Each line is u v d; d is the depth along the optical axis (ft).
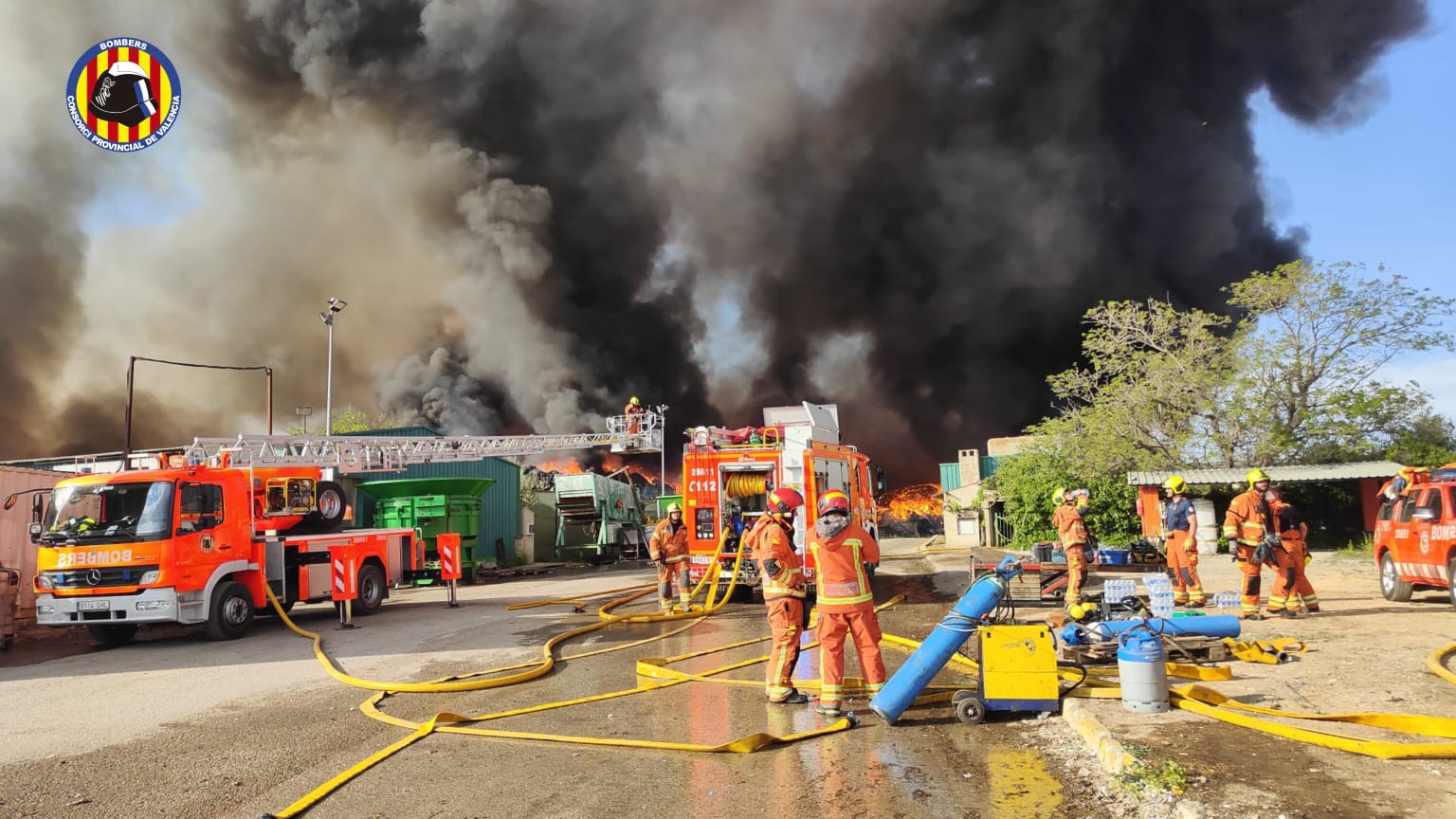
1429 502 29.60
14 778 15.34
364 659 28.02
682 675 22.62
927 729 16.63
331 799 13.53
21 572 39.65
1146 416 73.77
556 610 42.73
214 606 33.45
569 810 12.69
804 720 17.66
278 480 39.55
